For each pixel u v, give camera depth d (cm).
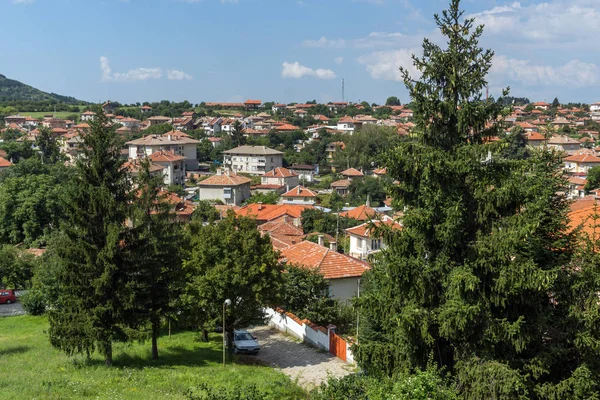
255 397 1627
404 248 1762
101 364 2639
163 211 2791
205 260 2922
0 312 4512
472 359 1608
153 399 1914
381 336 2483
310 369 2800
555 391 1566
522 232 1552
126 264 2628
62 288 2623
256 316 3042
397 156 1734
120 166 2625
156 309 2767
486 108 1742
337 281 3800
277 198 10244
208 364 2762
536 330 1634
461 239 1725
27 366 2564
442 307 1666
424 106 1764
